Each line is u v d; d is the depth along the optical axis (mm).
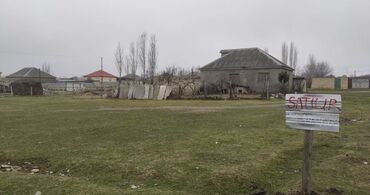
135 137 10609
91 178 6727
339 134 11320
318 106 5164
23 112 19484
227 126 12836
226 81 41656
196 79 44406
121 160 7742
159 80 43938
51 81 89062
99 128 12406
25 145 9547
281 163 7859
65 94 50406
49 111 20000
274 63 42719
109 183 6406
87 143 9742
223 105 23875
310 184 5672
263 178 6730
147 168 7098
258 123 13672
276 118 15297
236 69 44406
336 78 65062
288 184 6367
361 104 22875
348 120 15195
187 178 6594
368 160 8039
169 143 9594
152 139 10242
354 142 10086
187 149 8797
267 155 8258
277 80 42250
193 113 17781
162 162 7504
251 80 43781
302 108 5305
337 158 8242
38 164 7910
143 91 36062
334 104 5023
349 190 6027
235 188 6262
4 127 13148
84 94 48500
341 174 7000
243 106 22750
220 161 7672
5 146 9445
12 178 6551
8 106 24781
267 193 6000
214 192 6059
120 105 24703
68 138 10547
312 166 7605
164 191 5934
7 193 5820
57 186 6117
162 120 14758
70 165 7566
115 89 38938
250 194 6008
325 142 10102
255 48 46094
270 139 10305
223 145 9305
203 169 7035
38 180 6441
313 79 65750
